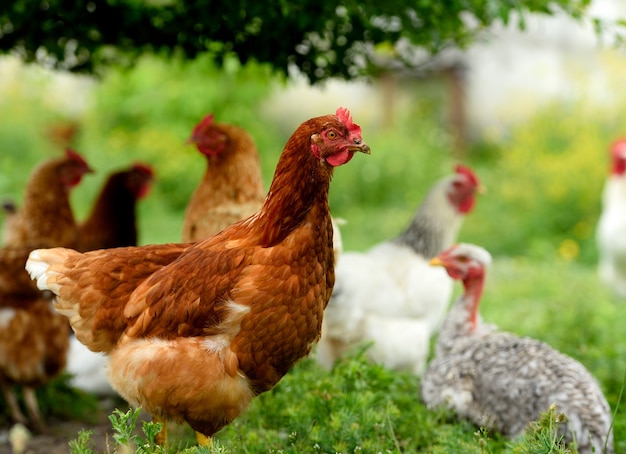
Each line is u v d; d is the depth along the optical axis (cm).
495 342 635
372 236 1725
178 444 543
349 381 596
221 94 1997
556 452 460
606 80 1948
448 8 651
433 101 2591
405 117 2416
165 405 466
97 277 494
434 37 667
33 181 762
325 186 458
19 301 651
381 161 2028
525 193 1742
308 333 474
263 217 466
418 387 677
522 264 1477
